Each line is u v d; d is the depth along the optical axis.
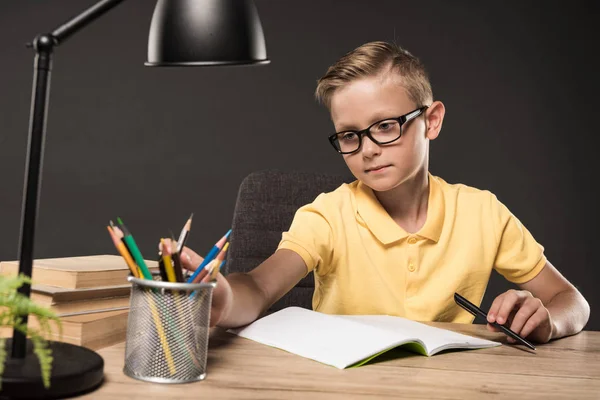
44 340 0.70
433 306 1.36
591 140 3.28
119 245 0.73
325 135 3.31
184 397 0.67
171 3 0.72
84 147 3.36
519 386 0.77
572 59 3.28
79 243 3.35
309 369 0.80
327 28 3.31
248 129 3.32
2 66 3.39
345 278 1.42
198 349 0.73
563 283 1.40
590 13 3.27
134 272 0.74
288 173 1.67
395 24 3.29
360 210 1.42
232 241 1.62
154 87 3.34
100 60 3.35
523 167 3.29
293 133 3.32
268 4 3.30
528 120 3.29
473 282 1.39
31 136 0.67
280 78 3.32
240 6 0.72
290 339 0.90
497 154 3.29
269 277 1.21
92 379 0.67
